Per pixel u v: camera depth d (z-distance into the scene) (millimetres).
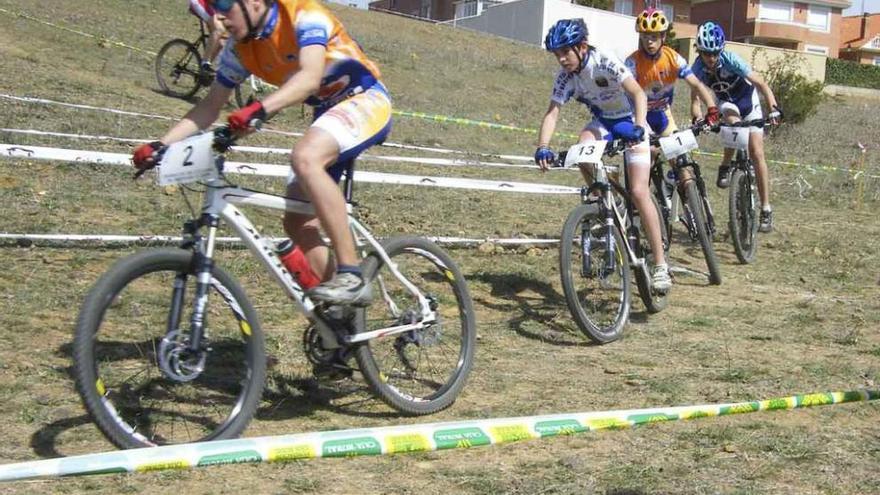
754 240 7465
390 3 54938
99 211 6500
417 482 3154
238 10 3334
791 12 48344
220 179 3314
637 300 5988
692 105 7688
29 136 8047
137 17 17109
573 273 5082
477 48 24609
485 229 7555
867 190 11828
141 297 4648
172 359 3174
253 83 11641
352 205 3719
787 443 3572
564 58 5277
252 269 5645
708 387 4332
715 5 48969
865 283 6879
